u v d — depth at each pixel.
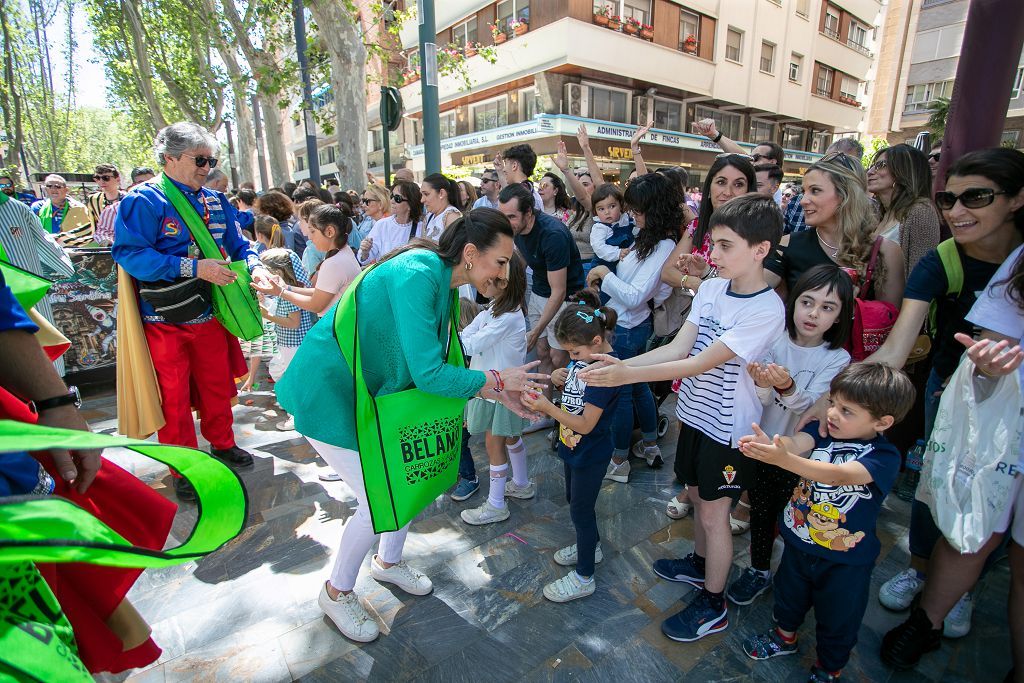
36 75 21.70
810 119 23.09
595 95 17.34
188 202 2.92
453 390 1.75
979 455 1.62
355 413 1.78
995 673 1.93
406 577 2.31
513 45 16.61
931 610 1.90
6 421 0.94
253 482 3.24
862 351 2.09
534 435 3.89
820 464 1.62
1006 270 1.66
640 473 3.35
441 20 19.48
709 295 2.06
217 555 2.58
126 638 1.43
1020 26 2.51
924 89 23.20
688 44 17.94
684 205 3.24
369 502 1.81
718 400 1.99
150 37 16.80
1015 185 1.68
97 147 47.16
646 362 2.12
